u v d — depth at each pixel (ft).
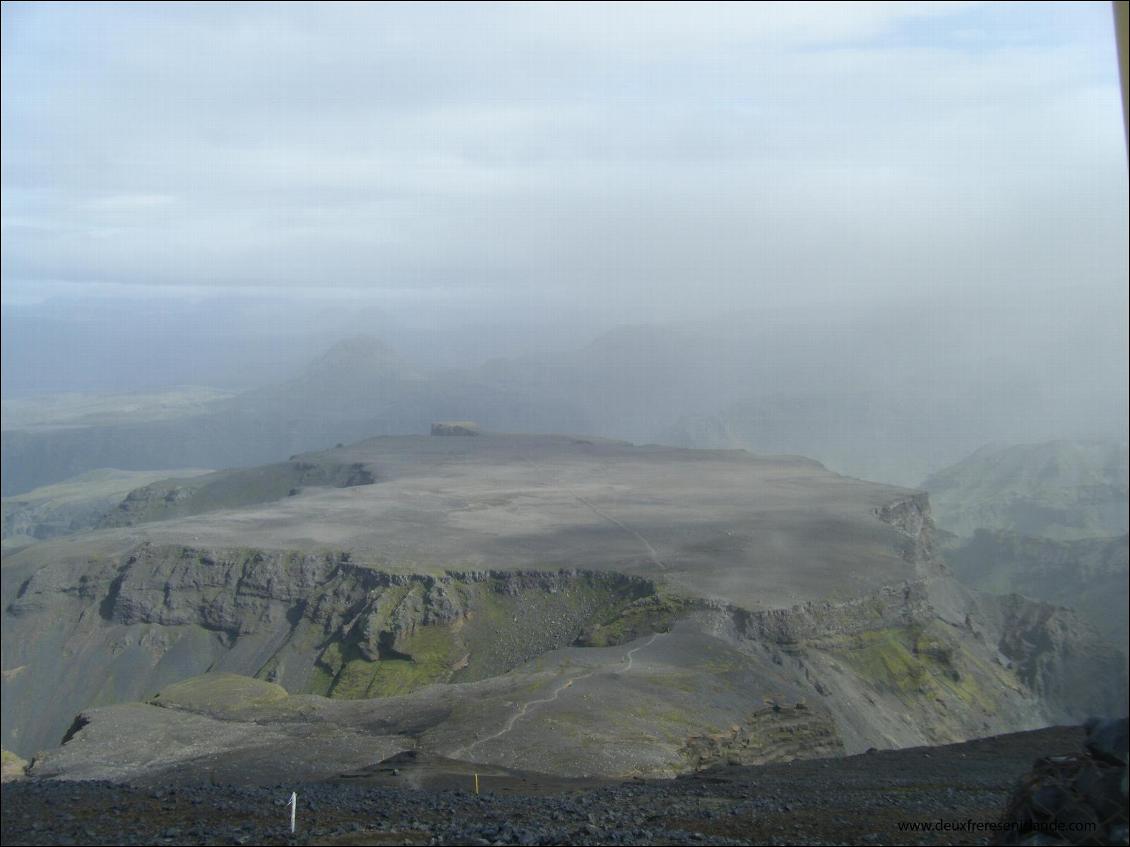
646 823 52.54
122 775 153.48
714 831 48.11
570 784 105.40
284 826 57.06
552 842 46.42
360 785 105.09
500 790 96.32
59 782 89.40
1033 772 31.91
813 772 82.48
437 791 93.20
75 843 55.98
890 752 91.61
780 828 48.32
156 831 58.39
